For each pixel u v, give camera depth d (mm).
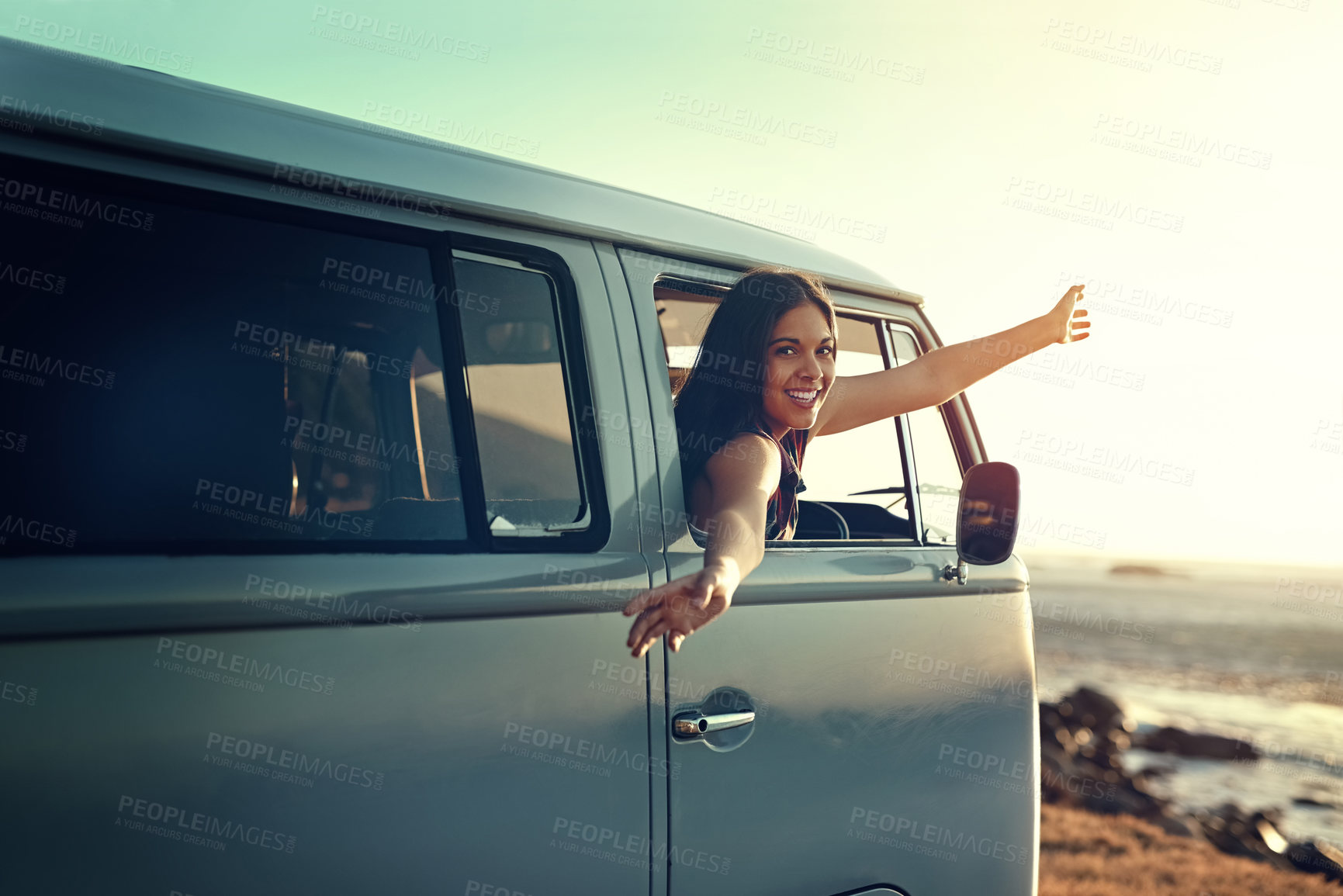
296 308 1729
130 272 1574
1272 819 21625
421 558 1688
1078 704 33188
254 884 1462
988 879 2582
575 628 1827
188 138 1607
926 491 2840
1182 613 71375
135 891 1368
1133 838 18891
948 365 2660
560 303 2016
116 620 1373
